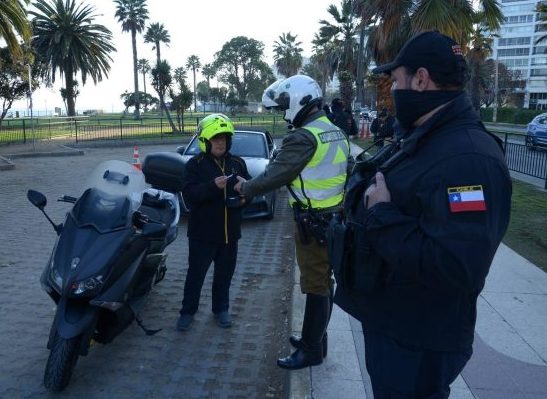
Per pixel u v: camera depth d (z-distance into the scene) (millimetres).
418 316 1798
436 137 1721
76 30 38938
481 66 45344
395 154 1847
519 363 3449
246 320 4660
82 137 26500
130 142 24141
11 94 26312
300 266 3324
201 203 4184
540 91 117125
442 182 1611
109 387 3545
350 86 27922
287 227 8211
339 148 3250
